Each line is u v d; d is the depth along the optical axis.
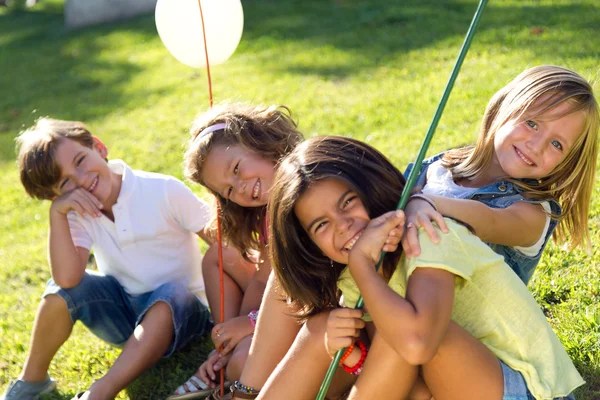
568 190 2.57
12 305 4.10
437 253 2.11
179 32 3.18
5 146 7.24
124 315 3.25
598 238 3.39
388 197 2.26
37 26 11.80
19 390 3.07
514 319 2.22
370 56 6.97
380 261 2.15
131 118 6.99
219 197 2.96
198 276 3.39
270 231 2.33
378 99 5.82
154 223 3.21
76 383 3.19
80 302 3.08
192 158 2.93
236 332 2.87
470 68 5.92
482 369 2.11
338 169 2.21
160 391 3.06
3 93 8.84
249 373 2.53
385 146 4.88
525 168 2.49
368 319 2.40
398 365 2.13
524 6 7.23
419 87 5.84
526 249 2.50
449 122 5.01
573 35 6.09
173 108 6.96
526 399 2.12
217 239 3.17
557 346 2.27
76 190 3.12
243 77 7.23
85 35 10.38
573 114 2.45
